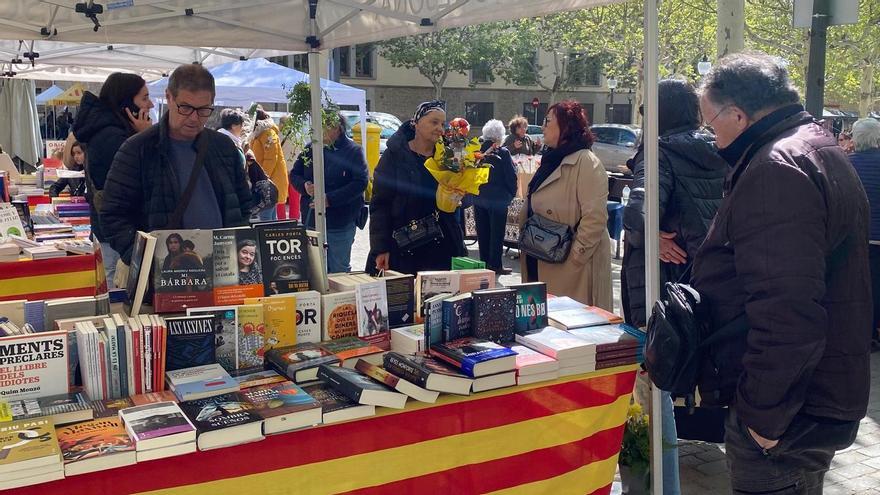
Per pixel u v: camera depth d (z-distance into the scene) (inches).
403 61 1354.6
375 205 176.6
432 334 107.0
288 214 398.3
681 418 151.8
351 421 93.6
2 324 98.3
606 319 124.9
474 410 102.0
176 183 136.3
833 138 90.7
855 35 786.8
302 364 100.1
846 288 88.3
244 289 107.6
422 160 175.2
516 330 116.6
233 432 84.6
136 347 93.9
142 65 317.4
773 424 84.6
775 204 83.6
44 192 276.7
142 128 165.0
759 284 83.8
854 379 88.8
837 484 157.3
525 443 107.0
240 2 162.9
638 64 979.3
